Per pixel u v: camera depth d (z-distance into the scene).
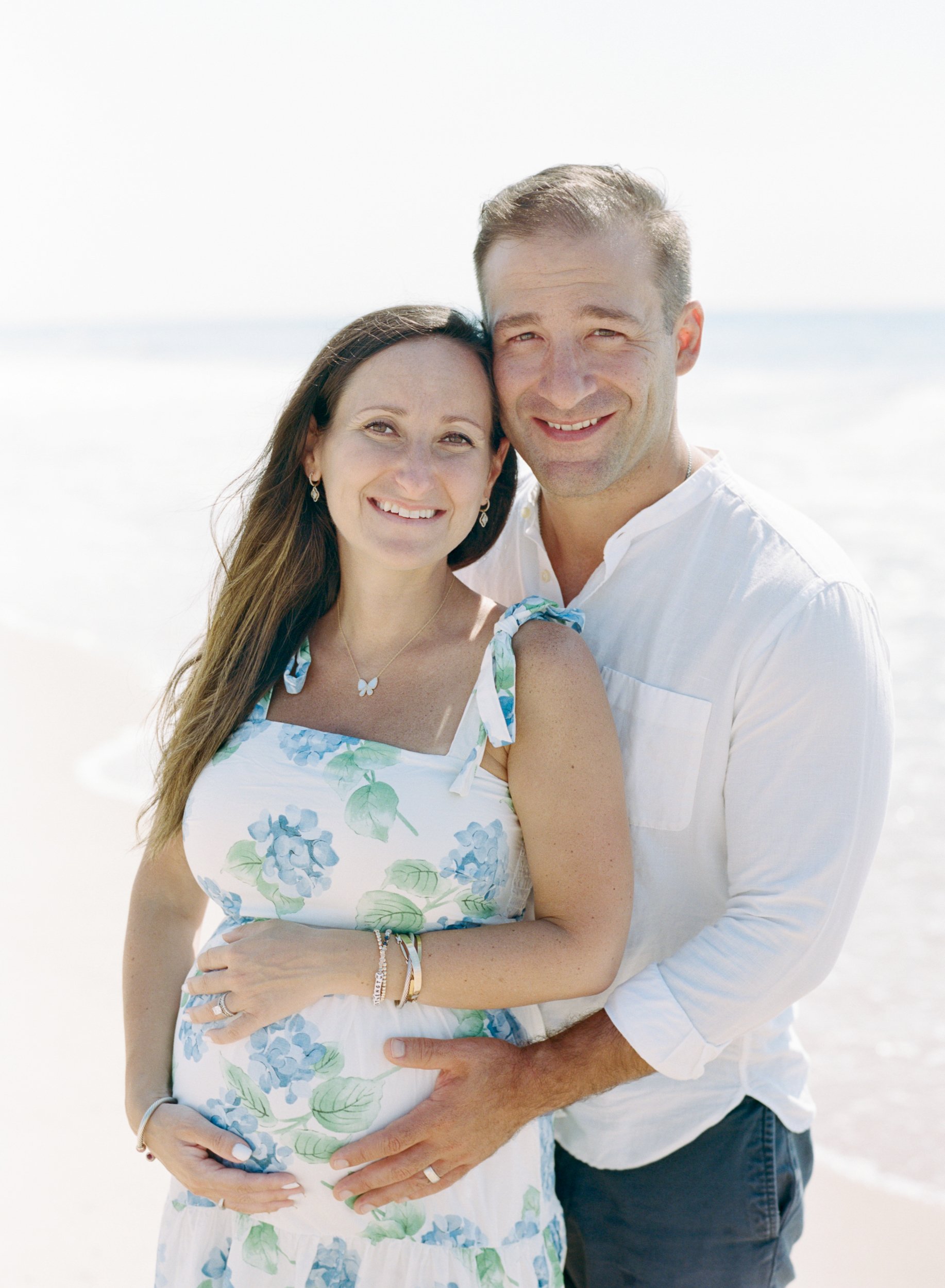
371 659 2.25
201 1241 2.10
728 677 2.19
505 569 2.68
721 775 2.22
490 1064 2.03
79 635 10.49
